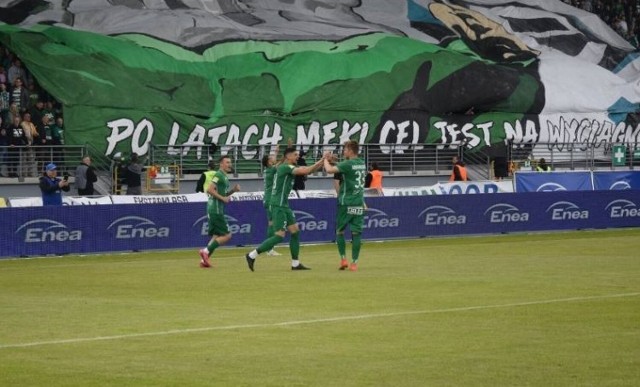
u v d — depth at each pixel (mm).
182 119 96438
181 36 102875
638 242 72562
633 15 137500
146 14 105125
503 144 111375
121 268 55406
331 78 105250
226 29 105688
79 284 47125
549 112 115375
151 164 94625
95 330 33062
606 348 29375
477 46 117750
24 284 47281
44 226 64625
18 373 26281
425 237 79062
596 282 46469
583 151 116188
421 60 110125
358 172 52562
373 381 25125
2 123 89312
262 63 103625
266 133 100312
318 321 34750
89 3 104750
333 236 75500
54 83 92562
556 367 26719
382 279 48344
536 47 122625
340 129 103875
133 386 24672
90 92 93375
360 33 111688
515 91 113562
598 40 127562
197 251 67938
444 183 87438
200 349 29547
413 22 118188
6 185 87125
